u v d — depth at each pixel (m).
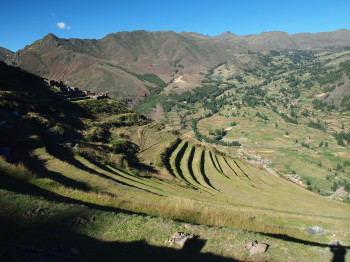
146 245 17.20
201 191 56.50
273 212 35.12
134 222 20.22
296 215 34.00
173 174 69.25
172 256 15.98
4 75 80.19
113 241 17.45
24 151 41.81
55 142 53.00
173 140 101.19
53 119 68.38
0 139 42.44
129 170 57.69
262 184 80.94
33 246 15.16
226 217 29.36
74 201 25.95
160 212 27.58
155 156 79.62
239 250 17.20
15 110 60.72
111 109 105.56
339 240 25.31
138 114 115.06
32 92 80.88
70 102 91.06
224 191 65.50
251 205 49.31
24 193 24.48
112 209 25.58
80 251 15.48
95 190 33.91
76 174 37.72
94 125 82.25
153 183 50.72
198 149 102.69
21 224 17.78
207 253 16.72
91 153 56.91
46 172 35.31
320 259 16.66
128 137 88.31
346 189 148.38
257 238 18.88
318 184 164.50
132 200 32.12
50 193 27.36
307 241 25.17
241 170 93.62
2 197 21.14
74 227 18.53
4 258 13.51
